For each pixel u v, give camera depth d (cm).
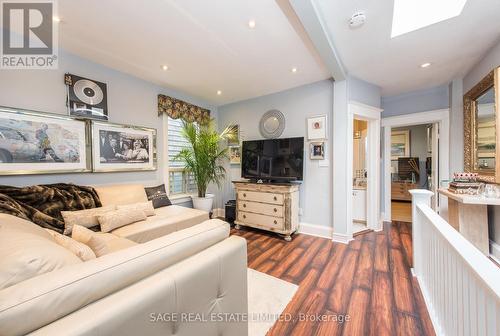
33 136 219
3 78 204
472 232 242
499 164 210
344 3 165
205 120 419
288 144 340
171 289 75
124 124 295
